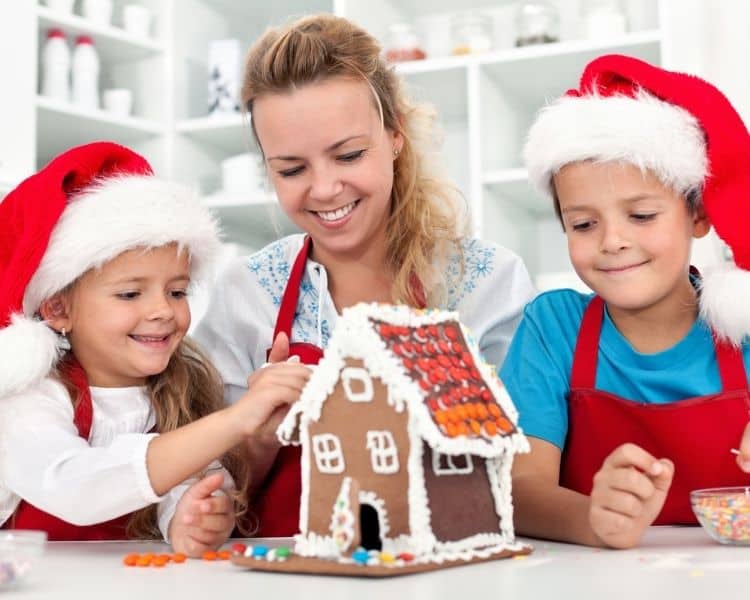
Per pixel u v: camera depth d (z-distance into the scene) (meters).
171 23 3.07
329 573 0.86
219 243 1.44
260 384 1.10
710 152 1.21
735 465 1.22
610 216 1.21
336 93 1.32
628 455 1.01
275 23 3.34
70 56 2.85
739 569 0.85
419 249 1.52
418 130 1.57
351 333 0.90
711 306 1.25
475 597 0.74
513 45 2.93
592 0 2.67
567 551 1.01
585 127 1.19
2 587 0.84
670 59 2.46
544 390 1.32
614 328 1.34
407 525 0.88
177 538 1.09
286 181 1.39
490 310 1.58
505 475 0.97
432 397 0.89
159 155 3.04
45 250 1.30
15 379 1.24
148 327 1.33
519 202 2.89
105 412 1.38
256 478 1.44
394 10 3.01
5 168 2.48
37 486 1.15
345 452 0.91
